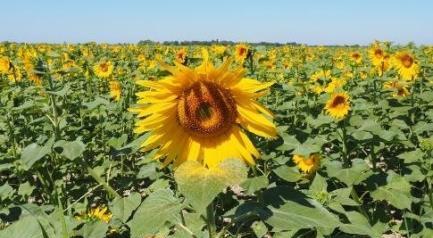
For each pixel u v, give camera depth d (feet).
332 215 2.30
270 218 2.29
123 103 10.22
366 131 5.98
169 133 2.68
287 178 5.19
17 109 5.93
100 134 8.74
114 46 31.89
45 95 6.77
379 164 7.79
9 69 10.61
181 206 2.29
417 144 7.78
